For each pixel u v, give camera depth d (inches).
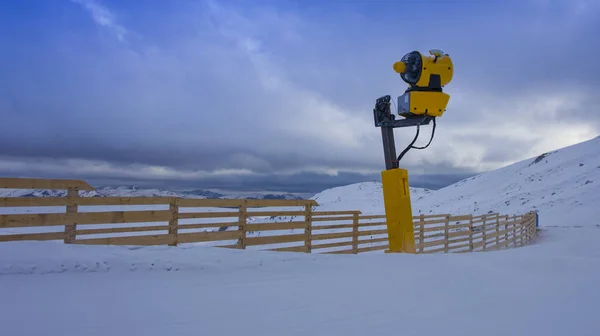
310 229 375.6
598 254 439.8
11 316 141.6
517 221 797.2
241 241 320.8
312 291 205.2
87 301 164.6
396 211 368.2
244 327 143.3
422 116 353.7
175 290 192.2
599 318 178.7
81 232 243.1
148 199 267.9
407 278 248.7
